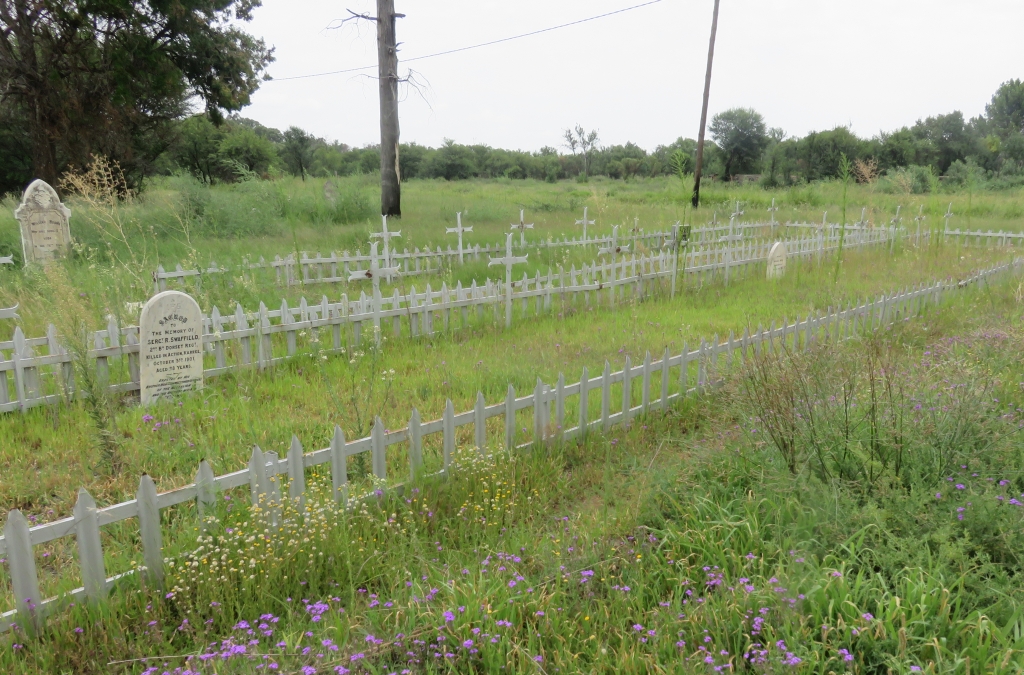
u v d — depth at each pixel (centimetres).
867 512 384
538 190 4775
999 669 279
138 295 969
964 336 808
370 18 1916
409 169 7594
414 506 432
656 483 448
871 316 880
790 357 523
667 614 327
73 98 2431
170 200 1870
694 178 2842
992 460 443
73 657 309
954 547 346
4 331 851
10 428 580
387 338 854
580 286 1071
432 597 338
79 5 2277
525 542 402
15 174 3347
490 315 972
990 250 1777
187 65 2694
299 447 402
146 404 636
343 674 281
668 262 1295
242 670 293
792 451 450
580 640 317
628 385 591
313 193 2330
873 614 325
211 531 369
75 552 392
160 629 331
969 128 5959
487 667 300
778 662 281
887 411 475
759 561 366
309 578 365
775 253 1395
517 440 539
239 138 4706
